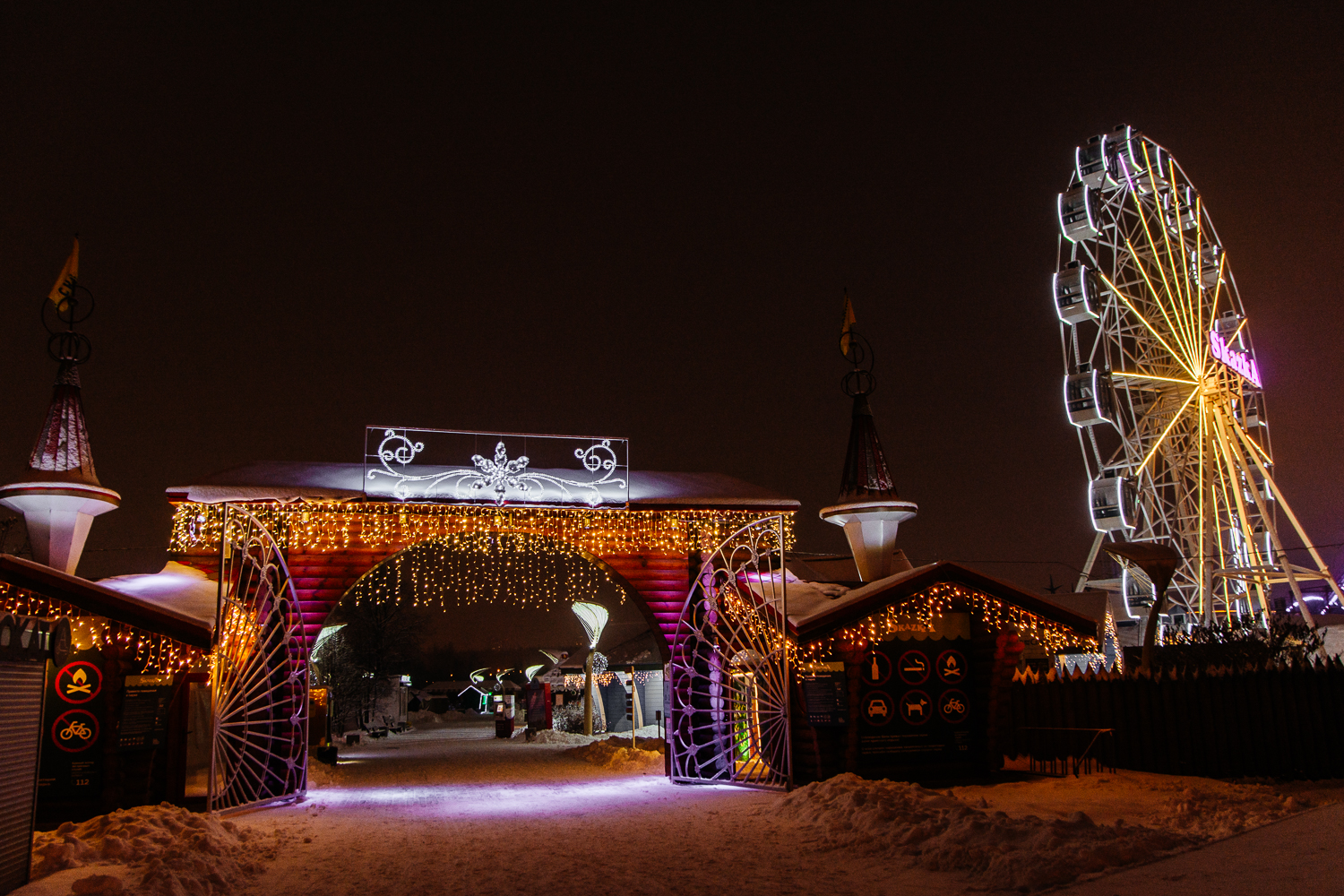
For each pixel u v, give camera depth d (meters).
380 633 43.19
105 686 11.91
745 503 17.09
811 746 13.52
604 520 17.06
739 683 15.50
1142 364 28.98
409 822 11.62
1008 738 15.30
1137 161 29.59
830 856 8.82
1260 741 12.95
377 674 42.34
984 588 13.81
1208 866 7.10
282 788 14.29
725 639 15.41
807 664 13.55
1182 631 27.56
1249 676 13.18
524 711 44.22
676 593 16.98
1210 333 28.48
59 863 8.35
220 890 7.94
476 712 61.09
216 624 11.80
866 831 9.43
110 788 11.66
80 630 11.95
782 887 7.57
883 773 13.51
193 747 16.38
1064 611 14.00
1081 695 14.51
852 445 17.00
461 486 16.22
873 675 13.78
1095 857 7.46
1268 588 28.11
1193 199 30.20
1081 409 28.88
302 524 15.58
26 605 11.20
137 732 11.81
